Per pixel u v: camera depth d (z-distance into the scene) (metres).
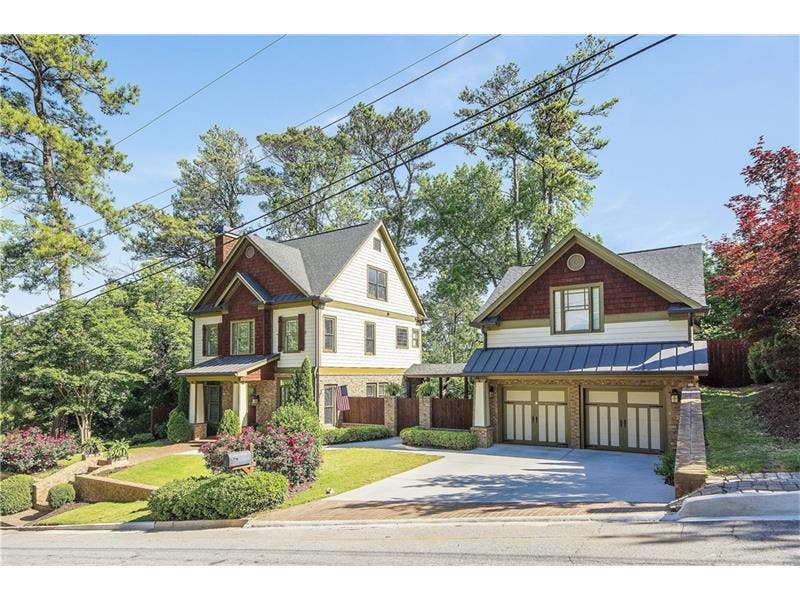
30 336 23.03
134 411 28.75
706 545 6.30
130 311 29.36
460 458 16.03
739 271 13.59
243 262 25.84
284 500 11.89
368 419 23.61
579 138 34.28
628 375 15.37
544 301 18.06
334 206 43.44
